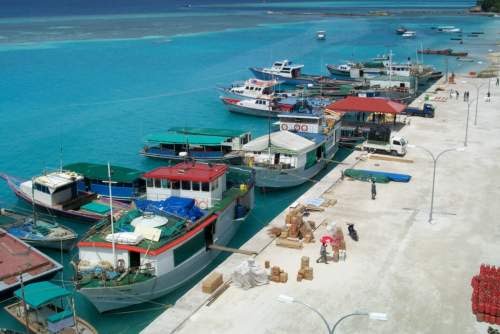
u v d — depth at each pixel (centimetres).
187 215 3988
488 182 5691
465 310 3331
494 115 8669
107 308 3503
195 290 3591
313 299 3456
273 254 4097
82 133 8112
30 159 6962
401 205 5066
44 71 13062
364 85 10406
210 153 6481
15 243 4222
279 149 5709
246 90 9494
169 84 11644
